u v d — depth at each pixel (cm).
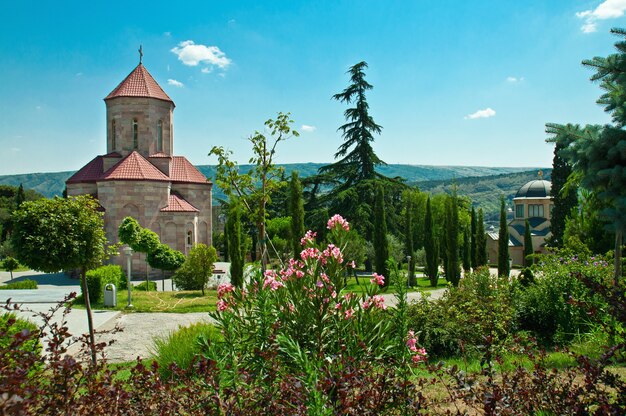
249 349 571
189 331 958
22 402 276
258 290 611
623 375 651
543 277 1299
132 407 400
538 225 6356
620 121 963
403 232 4069
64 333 416
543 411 435
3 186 7775
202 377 433
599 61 918
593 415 384
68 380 380
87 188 3744
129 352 1276
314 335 585
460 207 5722
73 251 1207
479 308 1146
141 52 4106
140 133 3875
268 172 2647
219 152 2577
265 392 420
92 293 2167
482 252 3831
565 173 3844
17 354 364
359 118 4053
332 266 629
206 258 2627
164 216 3566
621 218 895
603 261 1411
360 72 4003
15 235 1237
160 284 3228
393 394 425
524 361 778
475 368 830
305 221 3984
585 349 889
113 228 3447
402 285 583
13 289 2741
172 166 4153
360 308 613
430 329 1080
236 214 2525
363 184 3803
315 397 349
